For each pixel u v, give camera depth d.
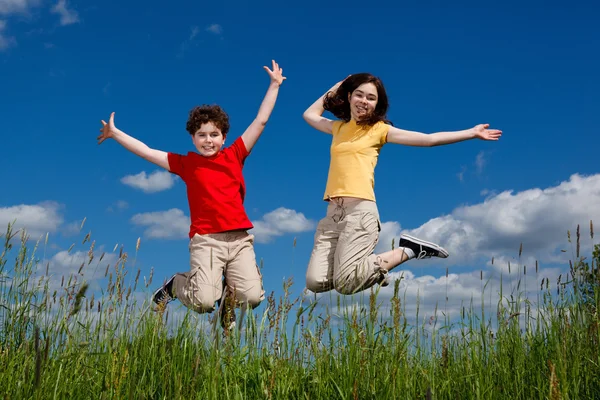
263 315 3.04
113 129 4.58
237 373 3.01
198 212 4.23
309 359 3.04
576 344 3.17
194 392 2.74
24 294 3.48
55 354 3.01
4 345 3.26
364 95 4.27
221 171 4.30
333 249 4.21
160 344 3.20
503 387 2.91
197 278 4.02
